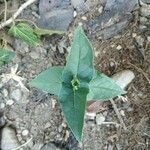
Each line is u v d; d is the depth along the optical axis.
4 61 0.22
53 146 0.21
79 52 0.17
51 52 0.23
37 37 0.23
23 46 0.23
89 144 0.22
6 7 0.23
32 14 0.23
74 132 0.16
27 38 0.22
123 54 0.23
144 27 0.23
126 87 0.22
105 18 0.23
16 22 0.23
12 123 0.22
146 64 0.23
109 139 0.22
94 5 0.23
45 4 0.23
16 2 0.24
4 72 0.22
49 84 0.18
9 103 0.22
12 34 0.23
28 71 0.22
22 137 0.22
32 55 0.23
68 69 0.17
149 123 0.22
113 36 0.23
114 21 0.23
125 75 0.22
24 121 0.22
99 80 0.18
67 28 0.23
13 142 0.21
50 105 0.22
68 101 0.17
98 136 0.22
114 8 0.23
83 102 0.17
